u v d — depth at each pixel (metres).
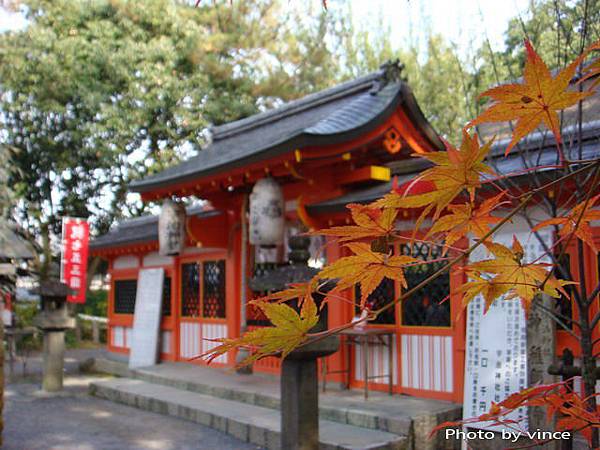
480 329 5.01
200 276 10.14
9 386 9.95
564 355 2.84
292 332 0.93
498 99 0.89
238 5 16.53
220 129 10.35
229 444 6.11
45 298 9.40
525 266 1.22
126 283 12.37
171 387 8.64
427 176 0.91
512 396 1.36
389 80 7.20
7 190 5.61
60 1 14.87
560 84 0.86
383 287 6.96
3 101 14.84
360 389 7.05
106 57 14.81
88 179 16.70
